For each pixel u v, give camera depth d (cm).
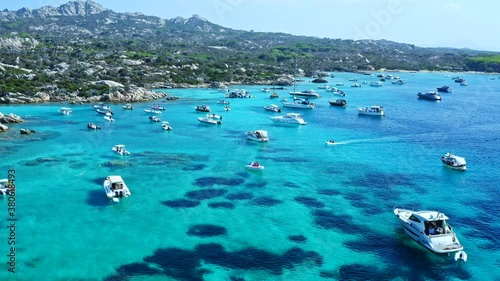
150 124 12325
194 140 10362
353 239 5156
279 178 7425
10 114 11950
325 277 4341
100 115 13488
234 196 6512
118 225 5428
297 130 11862
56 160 8281
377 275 4403
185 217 5712
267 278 4297
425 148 9881
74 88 17238
